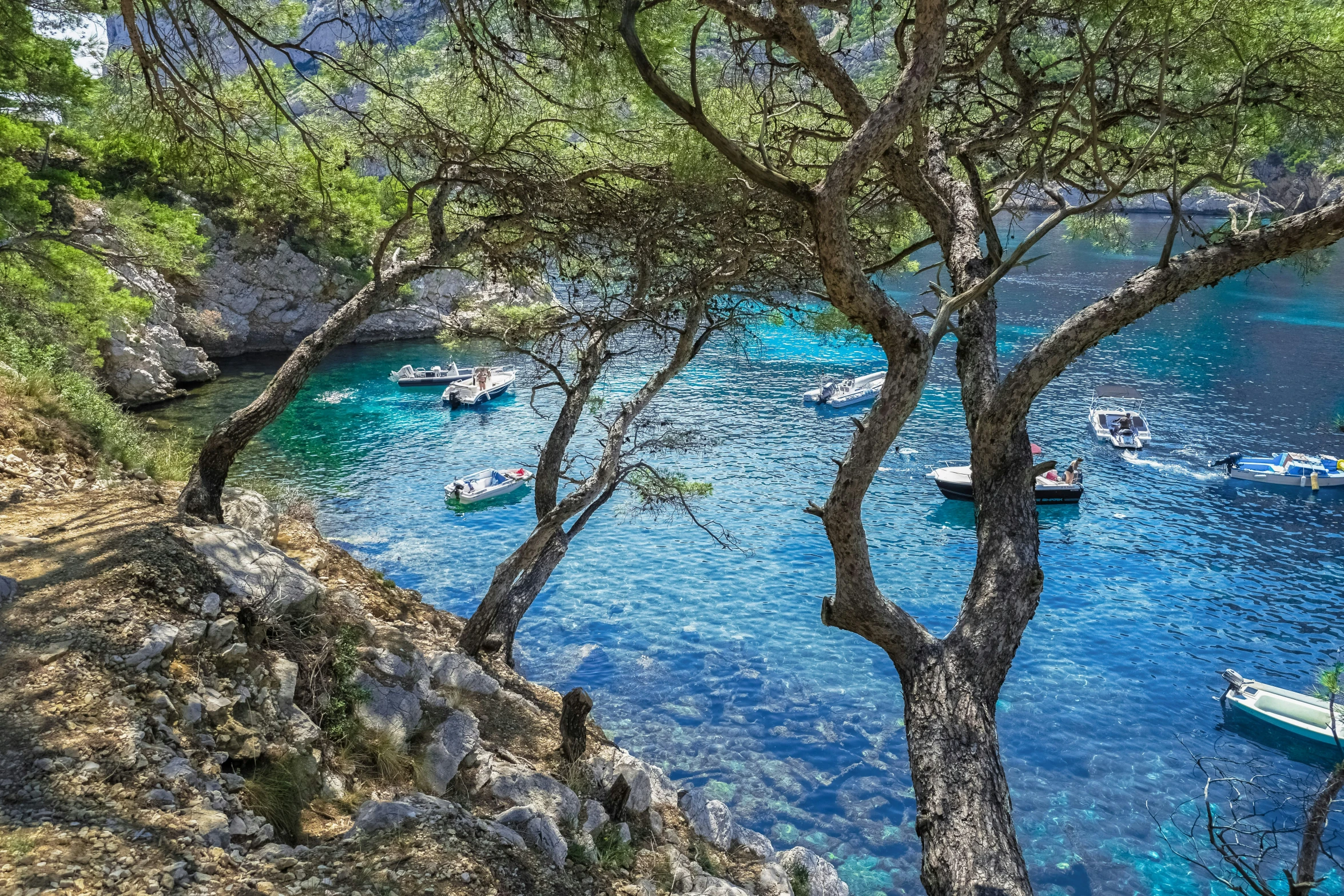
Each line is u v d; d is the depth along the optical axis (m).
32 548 8.54
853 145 5.63
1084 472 32.56
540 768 9.78
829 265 5.84
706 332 13.96
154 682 6.74
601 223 11.17
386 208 36.94
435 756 8.69
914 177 7.94
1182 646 21.06
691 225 10.95
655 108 8.81
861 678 19.42
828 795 15.68
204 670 7.36
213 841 5.45
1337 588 23.88
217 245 48.50
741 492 30.66
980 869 5.07
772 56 8.02
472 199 11.71
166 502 11.34
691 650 20.52
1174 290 5.90
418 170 10.62
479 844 6.46
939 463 33.78
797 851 11.83
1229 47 7.90
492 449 35.06
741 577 24.45
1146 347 49.47
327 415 39.44
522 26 7.61
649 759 16.48
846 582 6.38
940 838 5.33
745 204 10.41
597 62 7.39
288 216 47.88
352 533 26.50
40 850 4.79
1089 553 26.20
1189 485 31.30
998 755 5.66
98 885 4.68
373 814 6.35
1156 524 28.20
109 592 7.59
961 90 9.38
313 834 6.80
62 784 5.38
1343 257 75.50
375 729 8.67
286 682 8.15
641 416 38.00
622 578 24.38
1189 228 6.31
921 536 27.42
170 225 23.98
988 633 6.08
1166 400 40.22
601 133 9.50
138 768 5.75
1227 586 24.11
